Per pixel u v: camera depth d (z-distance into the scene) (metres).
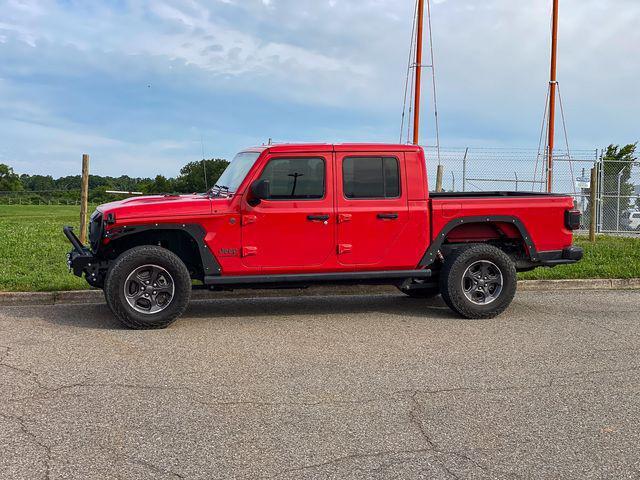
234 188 8.38
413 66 19.02
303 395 5.65
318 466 4.26
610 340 7.67
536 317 8.94
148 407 5.33
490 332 8.04
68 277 10.64
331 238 8.38
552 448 4.58
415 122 19.06
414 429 4.91
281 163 8.27
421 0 18.61
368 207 8.45
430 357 6.89
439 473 4.18
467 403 5.48
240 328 8.16
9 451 4.45
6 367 6.40
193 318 8.73
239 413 5.21
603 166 21.36
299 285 8.62
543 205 8.96
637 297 10.52
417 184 8.60
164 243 8.64
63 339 7.49
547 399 5.60
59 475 4.10
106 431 4.82
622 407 5.41
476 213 8.74
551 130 21.44
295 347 7.26
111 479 4.06
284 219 8.23
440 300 10.16
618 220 21.22
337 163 8.39
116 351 7.01
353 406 5.39
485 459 4.39
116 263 7.83
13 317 8.64
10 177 60.25
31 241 14.61
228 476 4.11
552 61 21.19
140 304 8.01
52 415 5.13
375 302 9.98
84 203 13.56
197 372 6.30
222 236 8.13
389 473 4.17
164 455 4.41
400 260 8.59
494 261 8.75
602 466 4.30
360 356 6.91
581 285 11.48
